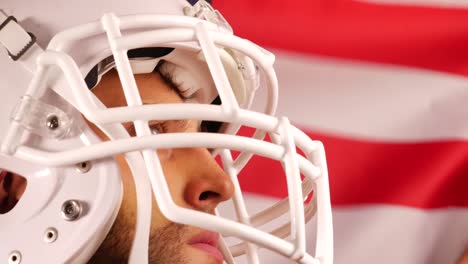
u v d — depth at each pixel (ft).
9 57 6.46
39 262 6.07
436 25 12.87
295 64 12.87
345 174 12.33
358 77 12.78
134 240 6.28
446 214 12.20
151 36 6.46
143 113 6.16
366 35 12.87
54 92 6.34
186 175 7.30
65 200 6.17
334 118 12.60
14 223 6.33
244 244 8.91
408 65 12.82
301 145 7.23
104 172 6.18
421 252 12.10
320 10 12.97
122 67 6.32
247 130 12.05
